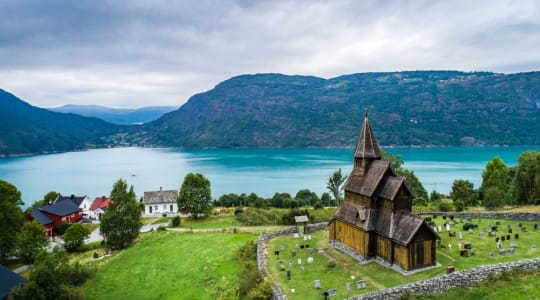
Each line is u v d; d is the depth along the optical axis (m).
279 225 83.75
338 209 57.22
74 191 195.38
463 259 45.97
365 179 52.94
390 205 48.19
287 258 52.75
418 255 44.00
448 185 178.38
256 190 183.12
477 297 36.38
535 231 57.19
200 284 49.62
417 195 96.56
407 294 37.22
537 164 87.50
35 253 67.81
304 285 42.28
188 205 97.06
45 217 95.88
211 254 59.91
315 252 54.88
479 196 105.69
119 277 55.41
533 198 89.56
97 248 77.75
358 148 55.66
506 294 36.03
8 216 70.12
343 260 50.47
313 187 187.75
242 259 54.47
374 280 42.25
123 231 72.38
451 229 60.97
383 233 47.16
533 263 40.31
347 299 36.50
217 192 179.38
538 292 35.44
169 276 53.62
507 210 83.44
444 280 38.38
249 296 40.78
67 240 76.12
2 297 45.72
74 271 53.91
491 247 50.22
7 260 72.25
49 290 44.81
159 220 104.06
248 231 74.69
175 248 65.88
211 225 88.50
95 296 49.84
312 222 82.75
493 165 104.62
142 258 62.88
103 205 122.62
